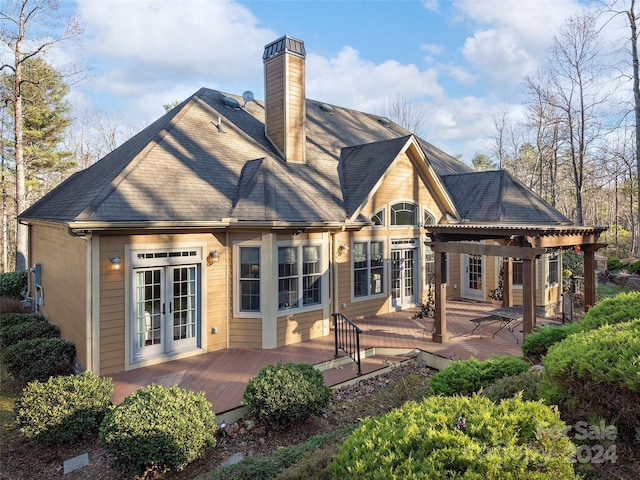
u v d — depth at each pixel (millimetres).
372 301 13281
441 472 2672
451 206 14992
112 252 8547
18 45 18984
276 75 13398
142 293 9086
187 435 5379
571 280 17203
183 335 9719
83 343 8586
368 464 2920
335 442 4984
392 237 13766
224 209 10141
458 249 10016
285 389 6355
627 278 21031
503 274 13820
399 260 14234
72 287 9562
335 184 13297
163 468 5262
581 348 3965
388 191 13578
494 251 9523
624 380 3379
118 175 9414
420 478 2646
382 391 7816
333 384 8086
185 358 9500
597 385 3686
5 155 26078
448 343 10250
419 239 14609
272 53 13500
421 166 14344
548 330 7641
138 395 5820
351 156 14711
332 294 12117
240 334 10227
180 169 10461
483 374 6012
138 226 8422
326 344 10445
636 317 5285
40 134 27234
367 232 13055
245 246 10172
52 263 11781
